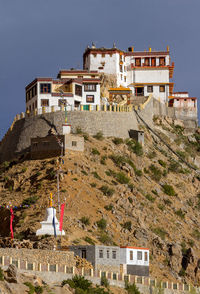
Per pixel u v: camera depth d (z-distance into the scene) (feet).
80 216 370.94
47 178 407.44
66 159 422.41
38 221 356.79
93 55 586.45
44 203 379.76
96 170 425.69
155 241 382.83
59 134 473.26
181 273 373.61
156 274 361.30
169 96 598.34
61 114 481.46
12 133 507.30
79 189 396.16
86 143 453.17
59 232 314.35
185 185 481.87
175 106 597.52
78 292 247.29
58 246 301.84
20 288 228.43
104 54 585.63
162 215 419.33
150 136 529.04
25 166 432.66
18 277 233.55
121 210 397.39
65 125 464.65
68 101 510.17
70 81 519.60
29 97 533.55
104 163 439.22
